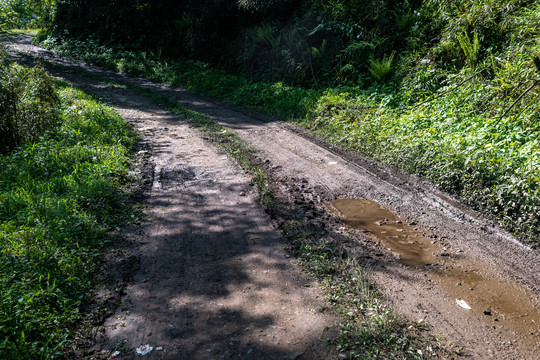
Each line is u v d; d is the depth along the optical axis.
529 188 4.64
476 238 4.40
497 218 4.70
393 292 3.45
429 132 7.12
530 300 3.36
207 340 2.84
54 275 3.40
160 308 3.19
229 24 18.19
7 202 4.58
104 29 22.25
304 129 9.38
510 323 3.08
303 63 14.07
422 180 5.95
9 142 6.62
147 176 6.17
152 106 12.07
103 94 13.53
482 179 5.22
